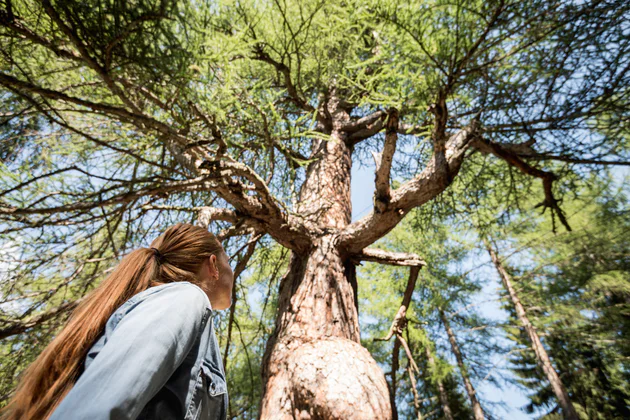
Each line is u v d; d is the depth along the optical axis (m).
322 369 2.52
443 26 2.31
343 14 3.07
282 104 4.27
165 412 0.63
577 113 2.77
